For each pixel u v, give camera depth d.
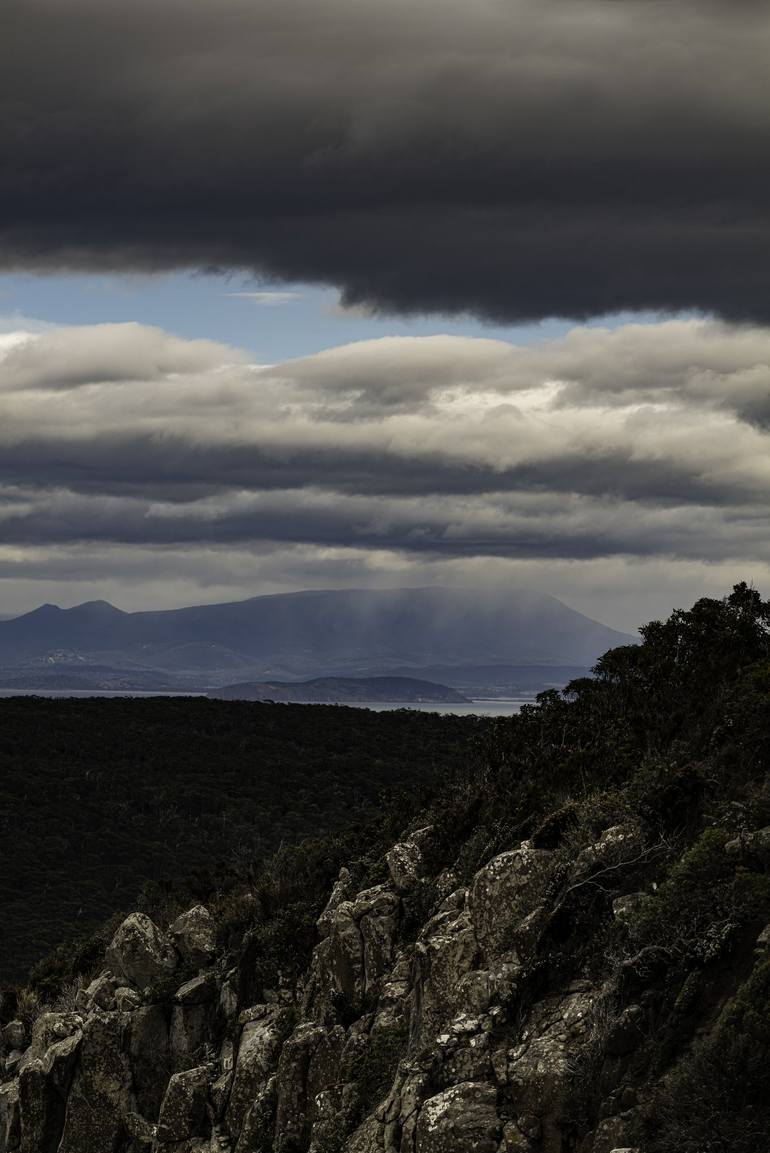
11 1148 62.50
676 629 57.69
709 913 34.09
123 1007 60.53
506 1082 35.59
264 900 62.75
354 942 50.16
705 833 35.88
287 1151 46.19
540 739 59.34
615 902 37.94
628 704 56.66
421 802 63.16
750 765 41.22
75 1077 59.72
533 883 41.97
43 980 78.62
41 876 198.75
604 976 36.34
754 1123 28.58
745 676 47.50
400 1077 39.47
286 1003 54.47
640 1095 31.64
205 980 59.56
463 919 43.22
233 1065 53.22
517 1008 37.78
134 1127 56.72
